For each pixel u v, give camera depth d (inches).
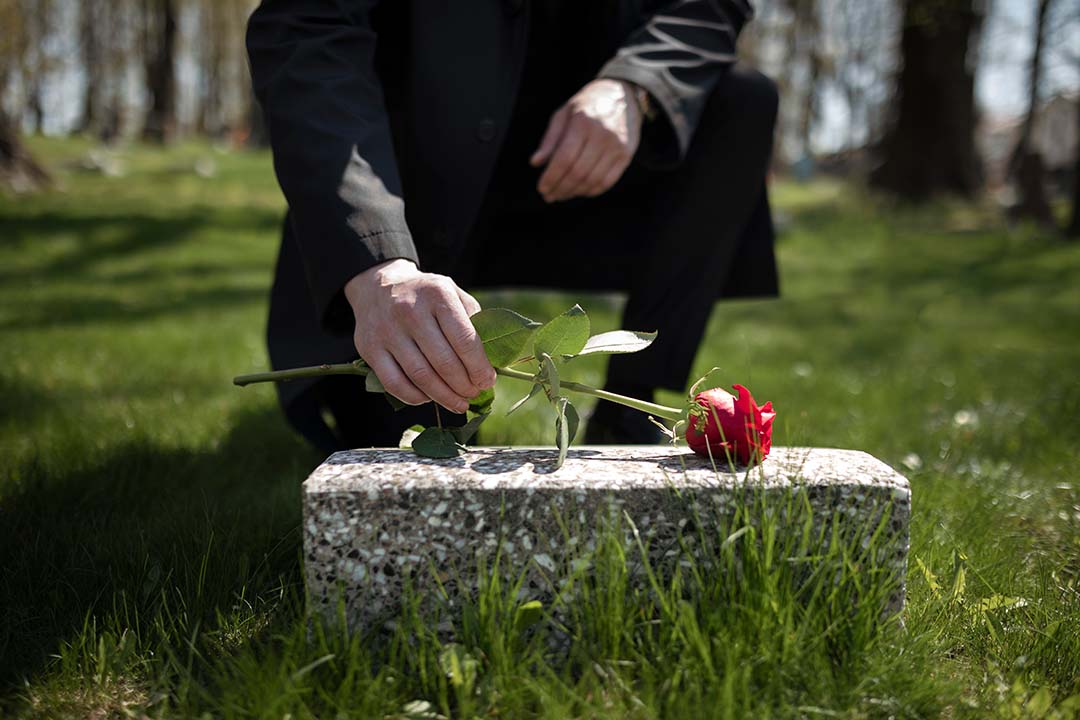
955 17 581.9
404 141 78.1
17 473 80.4
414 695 46.1
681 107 72.6
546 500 48.4
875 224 498.6
